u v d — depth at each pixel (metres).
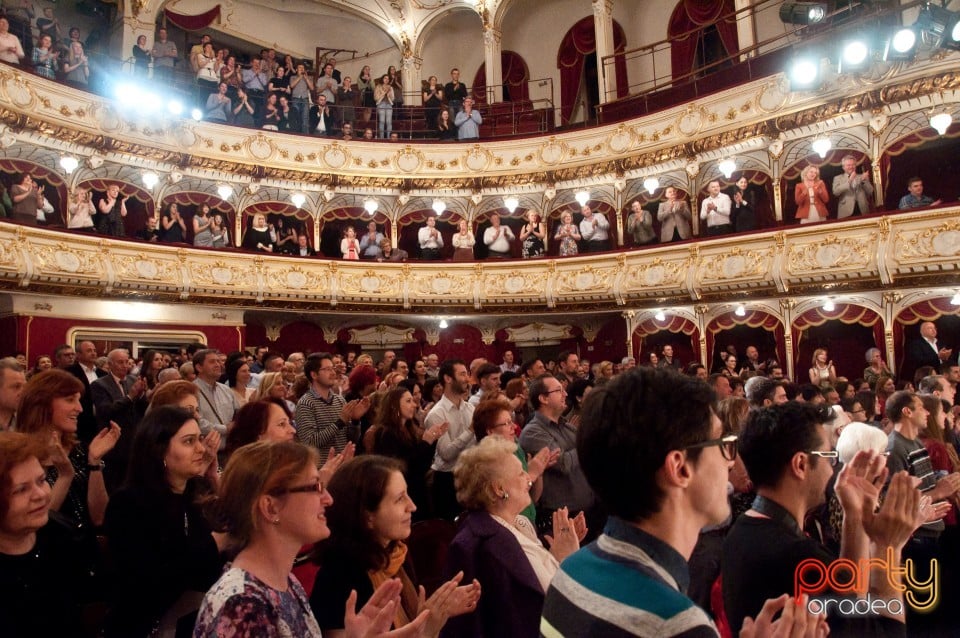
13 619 2.04
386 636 1.75
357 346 16.47
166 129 14.10
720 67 15.64
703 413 1.29
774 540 1.83
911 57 8.61
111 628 2.29
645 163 14.50
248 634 1.50
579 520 2.57
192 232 15.62
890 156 12.24
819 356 10.95
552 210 16.61
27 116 11.76
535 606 2.38
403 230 17.86
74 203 12.98
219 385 5.48
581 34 17.98
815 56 10.62
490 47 18.22
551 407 4.26
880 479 2.10
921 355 10.15
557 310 15.12
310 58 19.52
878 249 11.12
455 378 5.04
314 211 16.41
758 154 13.57
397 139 16.39
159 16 16.84
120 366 6.02
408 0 18.77
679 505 1.26
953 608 3.08
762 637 1.29
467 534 2.54
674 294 13.65
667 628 1.08
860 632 1.65
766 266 12.41
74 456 3.61
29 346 11.70
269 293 14.55
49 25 14.06
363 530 2.26
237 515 1.70
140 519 2.40
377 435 4.37
